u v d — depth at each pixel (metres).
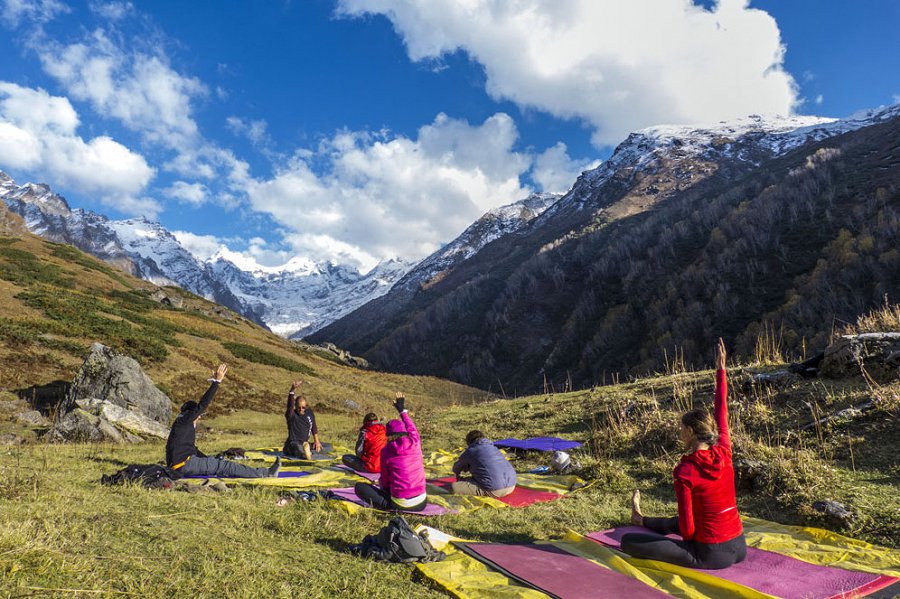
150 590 3.22
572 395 17.23
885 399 8.30
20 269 46.94
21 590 2.94
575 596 3.77
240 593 3.35
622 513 6.52
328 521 5.57
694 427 4.40
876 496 6.09
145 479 6.53
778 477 6.84
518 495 7.49
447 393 48.03
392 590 3.79
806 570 4.33
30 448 10.41
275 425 22.52
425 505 6.44
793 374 10.81
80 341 26.28
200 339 38.53
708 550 4.29
